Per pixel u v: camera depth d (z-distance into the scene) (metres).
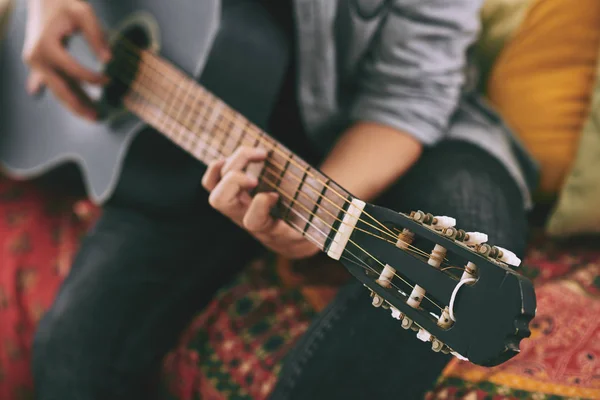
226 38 1.14
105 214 1.30
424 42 1.10
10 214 1.43
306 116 1.19
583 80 1.18
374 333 0.97
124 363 1.14
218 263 1.21
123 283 1.18
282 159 0.92
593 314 1.02
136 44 1.25
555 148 1.20
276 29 1.16
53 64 1.25
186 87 1.10
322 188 0.88
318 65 1.14
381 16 1.11
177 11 1.19
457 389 0.97
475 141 1.12
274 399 0.98
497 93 1.24
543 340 1.00
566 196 1.16
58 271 1.31
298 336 1.10
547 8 1.20
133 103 1.19
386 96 1.11
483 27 1.26
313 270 1.22
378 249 0.83
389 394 0.95
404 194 1.07
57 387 1.15
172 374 1.15
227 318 1.16
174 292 1.18
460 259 0.81
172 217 1.23
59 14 1.23
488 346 0.74
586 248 1.17
